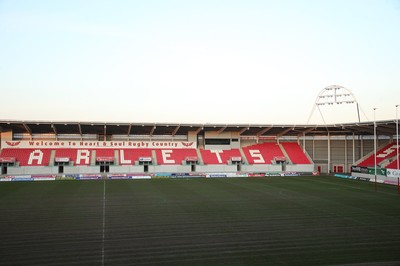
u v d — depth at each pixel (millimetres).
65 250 19781
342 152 73875
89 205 33219
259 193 41688
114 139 71750
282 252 19656
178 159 68562
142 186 48156
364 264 17938
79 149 67438
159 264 17781
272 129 70875
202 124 65562
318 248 20359
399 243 21375
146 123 63125
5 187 46094
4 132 65438
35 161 62281
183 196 39094
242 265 17719
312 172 68562
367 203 35000
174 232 23609
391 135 68562
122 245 20750
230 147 74000
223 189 45312
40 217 27906
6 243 20953
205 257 18812
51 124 60344
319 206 33156
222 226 25297
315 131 72375
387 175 54406
